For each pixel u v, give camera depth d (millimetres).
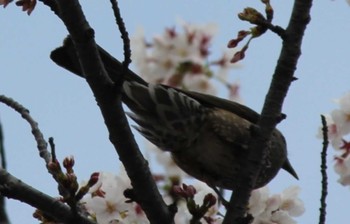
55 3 8016
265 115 8742
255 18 8828
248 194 8844
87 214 10789
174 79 11953
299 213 11430
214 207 10836
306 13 8516
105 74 8000
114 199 10500
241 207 8828
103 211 10453
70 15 7801
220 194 11172
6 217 8445
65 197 8555
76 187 8516
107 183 10797
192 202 9055
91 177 8617
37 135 9828
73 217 8555
